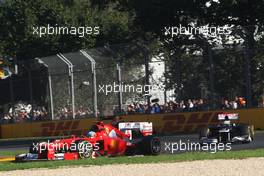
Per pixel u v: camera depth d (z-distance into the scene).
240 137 83.06
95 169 57.59
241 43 111.75
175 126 118.19
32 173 56.19
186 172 52.56
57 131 133.12
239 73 111.50
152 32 152.38
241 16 139.50
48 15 165.25
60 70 130.88
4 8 168.25
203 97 115.12
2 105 142.88
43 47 164.88
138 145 76.19
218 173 51.22
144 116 121.31
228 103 112.44
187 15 144.25
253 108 110.12
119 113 123.44
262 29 111.81
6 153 86.81
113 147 75.44
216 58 113.50
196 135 102.81
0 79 142.50
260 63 109.69
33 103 136.88
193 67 116.38
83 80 127.88
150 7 144.62
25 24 165.12
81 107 128.75
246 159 62.16
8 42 165.50
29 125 138.00
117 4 168.00
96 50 125.94
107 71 124.19
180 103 117.81
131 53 121.44
